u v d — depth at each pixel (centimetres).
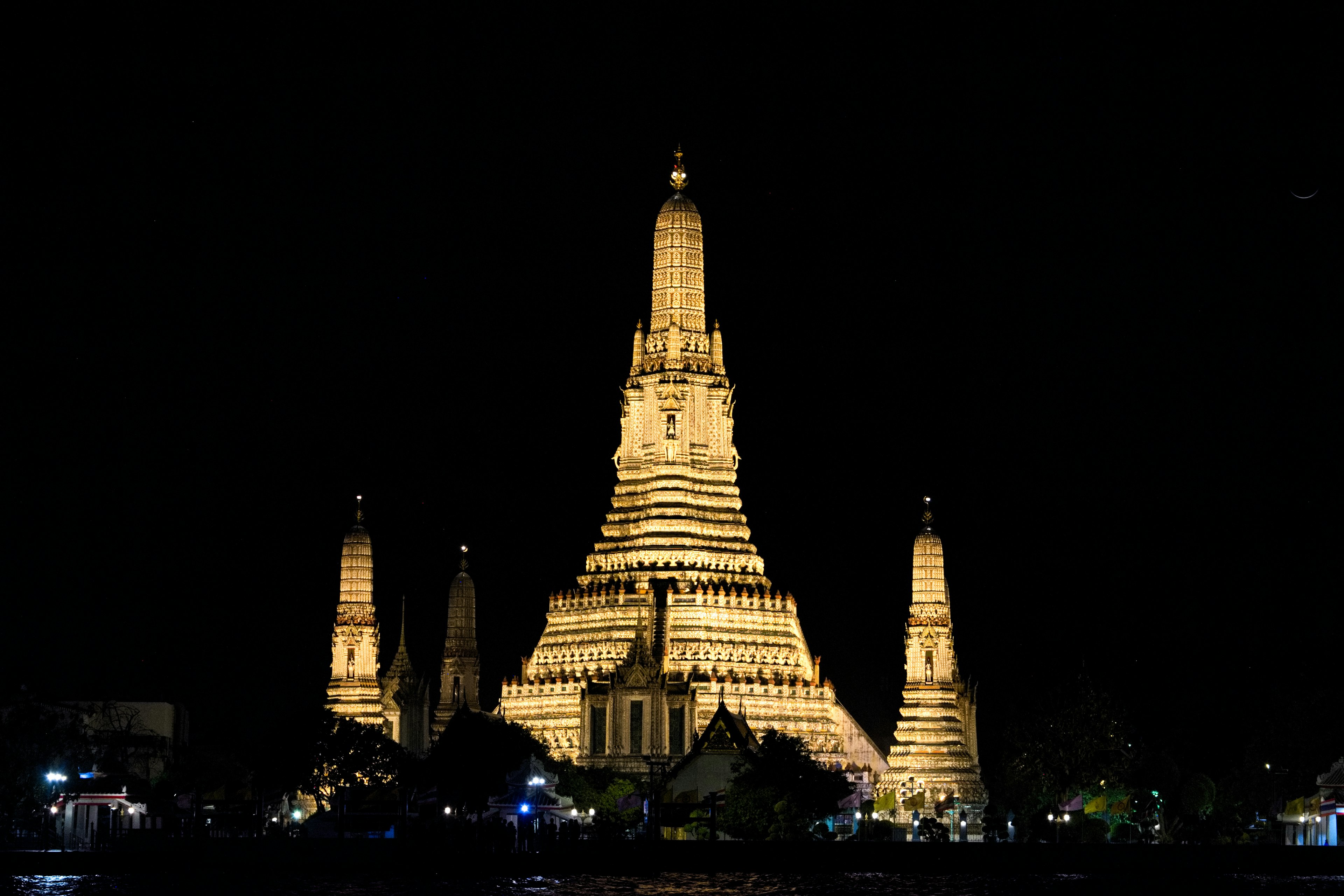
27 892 14688
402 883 15575
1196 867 17050
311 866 16612
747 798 18650
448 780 18775
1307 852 17188
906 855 17238
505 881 16100
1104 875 17062
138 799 18312
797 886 15800
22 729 17975
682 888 15475
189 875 16250
